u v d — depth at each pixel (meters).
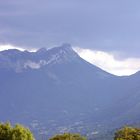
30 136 91.75
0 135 90.25
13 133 90.50
